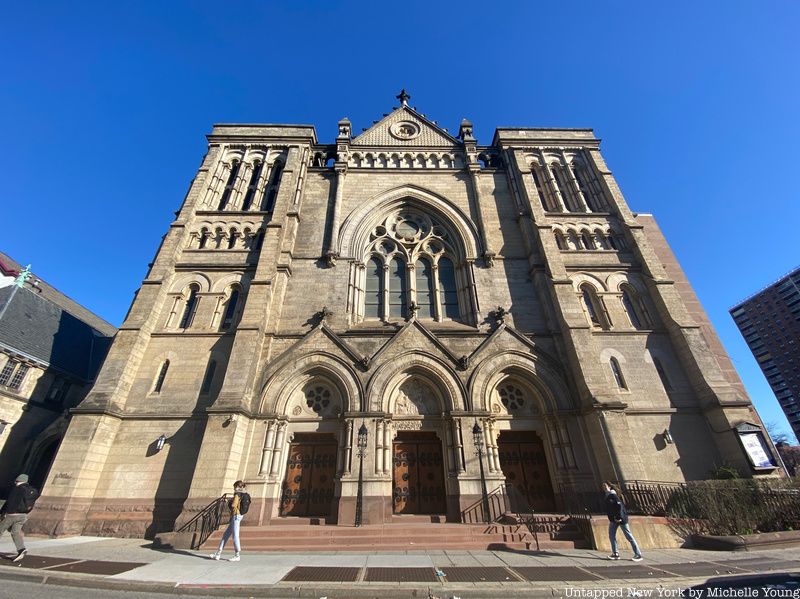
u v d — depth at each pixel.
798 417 113.88
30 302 31.47
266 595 8.85
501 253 26.58
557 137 32.94
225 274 24.58
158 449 18.61
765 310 124.00
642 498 16.69
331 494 19.00
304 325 22.83
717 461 19.17
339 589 8.91
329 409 20.52
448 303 25.58
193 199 27.55
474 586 9.14
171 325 22.69
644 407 20.48
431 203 28.91
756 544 13.57
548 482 19.78
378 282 26.12
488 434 19.38
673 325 22.70
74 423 18.25
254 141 31.67
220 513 15.95
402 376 20.95
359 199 28.89
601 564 11.55
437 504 18.88
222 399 18.70
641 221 30.59
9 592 8.85
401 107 35.47
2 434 25.56
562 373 21.14
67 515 16.44
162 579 9.63
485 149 33.12
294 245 26.36
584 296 25.09
